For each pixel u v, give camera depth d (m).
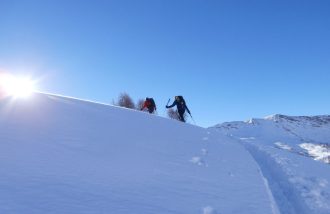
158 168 7.25
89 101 14.19
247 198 6.55
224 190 6.79
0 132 6.73
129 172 6.46
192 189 6.38
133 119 12.66
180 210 5.22
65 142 7.23
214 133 16.19
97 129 9.24
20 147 6.18
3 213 3.86
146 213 4.80
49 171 5.41
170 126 13.65
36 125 7.87
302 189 9.30
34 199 4.37
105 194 5.09
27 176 5.01
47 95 12.36
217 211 5.53
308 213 7.43
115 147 7.99
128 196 5.26
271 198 6.79
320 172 12.73
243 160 10.41
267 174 10.94
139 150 8.41
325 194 9.07
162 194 5.71
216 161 9.41
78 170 5.81
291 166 12.64
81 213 4.31
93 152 7.11
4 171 4.99
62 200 4.53
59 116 9.35
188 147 10.38
